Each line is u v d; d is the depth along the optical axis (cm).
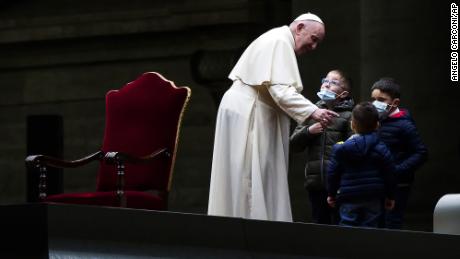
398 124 2794
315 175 2789
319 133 2758
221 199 2577
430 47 3988
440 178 3981
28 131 3591
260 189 2541
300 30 2605
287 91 2530
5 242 2102
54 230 2080
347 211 2605
